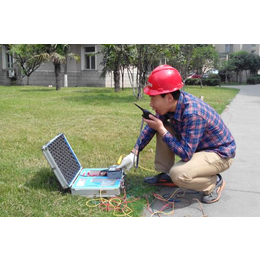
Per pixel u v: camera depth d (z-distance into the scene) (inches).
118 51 383.9
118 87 496.7
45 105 320.8
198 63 702.5
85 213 95.0
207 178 99.3
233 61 1146.0
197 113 93.4
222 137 98.8
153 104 96.4
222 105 336.8
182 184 97.0
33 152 153.3
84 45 686.5
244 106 349.1
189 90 589.9
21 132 193.2
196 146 95.4
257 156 157.4
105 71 528.4
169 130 108.1
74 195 104.3
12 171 126.2
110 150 155.9
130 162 110.3
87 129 202.1
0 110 279.4
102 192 104.4
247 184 121.2
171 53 371.6
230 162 101.3
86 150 155.9
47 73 733.3
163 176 116.0
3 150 155.5
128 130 200.1
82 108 299.0
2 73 757.3
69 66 704.4
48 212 95.6
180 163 98.3
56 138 110.3
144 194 108.7
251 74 1243.2
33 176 121.3
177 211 99.0
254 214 97.6
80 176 113.8
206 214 97.3
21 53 629.6
